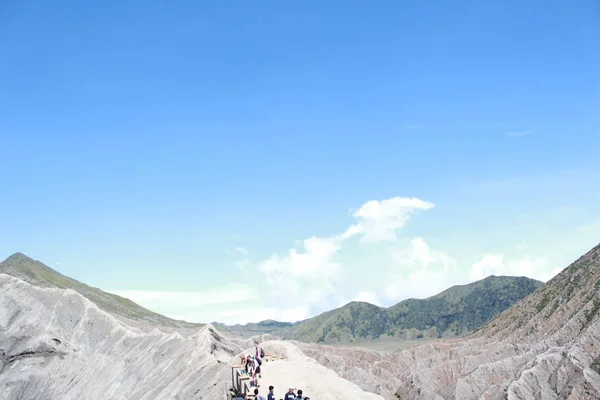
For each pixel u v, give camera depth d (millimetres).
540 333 143125
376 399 59875
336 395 58625
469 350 160500
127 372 143250
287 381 60781
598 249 158875
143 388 126000
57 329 160875
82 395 141875
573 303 140250
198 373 109688
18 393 146375
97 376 146375
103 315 168125
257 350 67000
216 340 137250
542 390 104125
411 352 180875
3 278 176500
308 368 66562
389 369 171125
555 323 140750
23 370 151375
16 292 172125
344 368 160000
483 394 118000
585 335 110500
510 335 159250
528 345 142500
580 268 158250
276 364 67562
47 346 155375
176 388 109250
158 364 138875
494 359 144750
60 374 150250
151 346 148875
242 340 178625
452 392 130375
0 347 156625
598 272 142250
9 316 165375
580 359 106062
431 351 178625
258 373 61875
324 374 65500
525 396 105000
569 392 97812
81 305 170000
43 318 163625
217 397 86812
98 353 155250
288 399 47625
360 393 60844
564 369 104500
